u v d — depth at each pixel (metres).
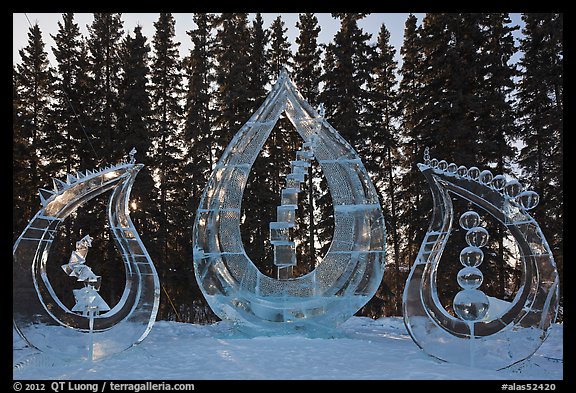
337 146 9.53
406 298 7.21
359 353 7.53
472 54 16.98
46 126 19.92
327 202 18.72
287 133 21.00
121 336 7.36
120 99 20.22
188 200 19.22
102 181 7.54
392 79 22.36
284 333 9.12
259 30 20.81
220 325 11.47
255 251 18.55
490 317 6.85
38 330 6.91
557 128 16.39
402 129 21.56
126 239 7.67
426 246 7.27
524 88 18.08
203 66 21.50
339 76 19.16
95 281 7.36
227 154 9.63
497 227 16.91
